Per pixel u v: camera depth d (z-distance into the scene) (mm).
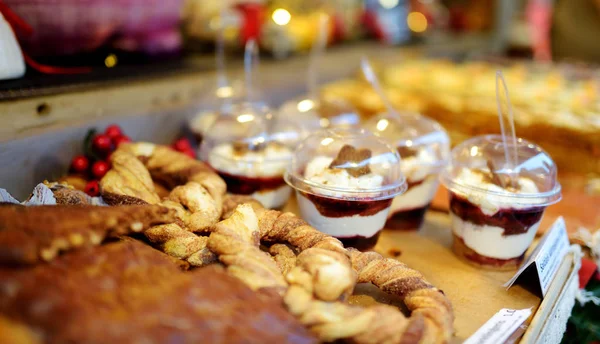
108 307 357
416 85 924
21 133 543
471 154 563
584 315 569
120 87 633
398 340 391
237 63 823
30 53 606
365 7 1142
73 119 590
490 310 482
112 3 641
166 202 504
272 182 589
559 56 1421
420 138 615
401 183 545
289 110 717
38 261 381
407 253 573
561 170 774
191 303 372
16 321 348
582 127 746
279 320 378
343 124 692
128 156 534
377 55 1098
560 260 542
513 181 531
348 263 423
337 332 392
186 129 724
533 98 843
